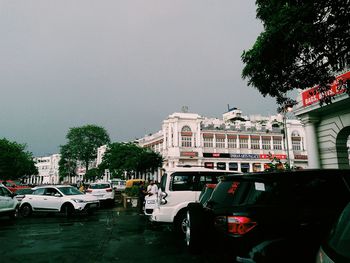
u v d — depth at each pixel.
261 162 50.97
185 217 8.07
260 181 3.74
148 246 7.35
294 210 3.47
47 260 6.16
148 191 14.90
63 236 8.98
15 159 52.44
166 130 48.72
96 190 20.05
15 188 30.84
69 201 14.36
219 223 3.65
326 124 14.98
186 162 46.78
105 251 6.87
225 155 48.88
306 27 5.84
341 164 14.33
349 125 13.57
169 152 46.41
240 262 3.24
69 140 82.75
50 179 120.12
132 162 43.00
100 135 83.75
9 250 7.11
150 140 57.00
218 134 49.91
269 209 3.43
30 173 65.12
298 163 52.88
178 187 8.31
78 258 6.27
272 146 52.69
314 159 15.19
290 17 6.02
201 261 5.93
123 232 9.56
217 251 3.65
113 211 17.05
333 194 3.76
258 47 6.68
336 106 13.79
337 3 5.89
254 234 3.28
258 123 56.22
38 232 9.80
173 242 7.84
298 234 3.34
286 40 6.16
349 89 7.46
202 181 8.48
